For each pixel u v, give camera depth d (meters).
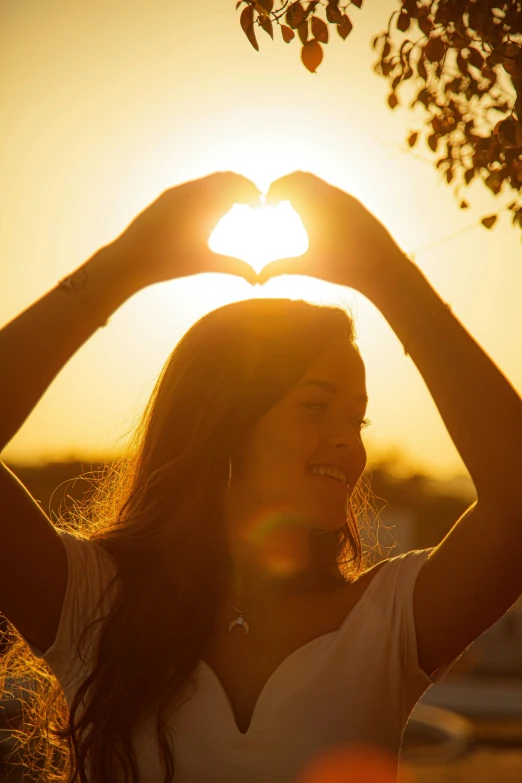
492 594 2.14
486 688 34.16
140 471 2.50
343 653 2.22
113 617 2.27
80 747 2.27
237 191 2.15
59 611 2.26
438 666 2.24
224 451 2.37
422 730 18.69
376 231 2.19
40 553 2.22
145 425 2.62
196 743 2.17
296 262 2.18
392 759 2.20
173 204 2.14
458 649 2.22
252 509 2.36
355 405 2.35
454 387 2.11
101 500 2.86
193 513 2.37
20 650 2.66
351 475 2.34
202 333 2.42
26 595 2.22
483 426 2.09
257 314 2.36
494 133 2.88
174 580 2.31
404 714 2.26
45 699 2.63
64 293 2.12
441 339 2.14
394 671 2.21
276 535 2.35
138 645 2.23
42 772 2.58
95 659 2.27
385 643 2.21
